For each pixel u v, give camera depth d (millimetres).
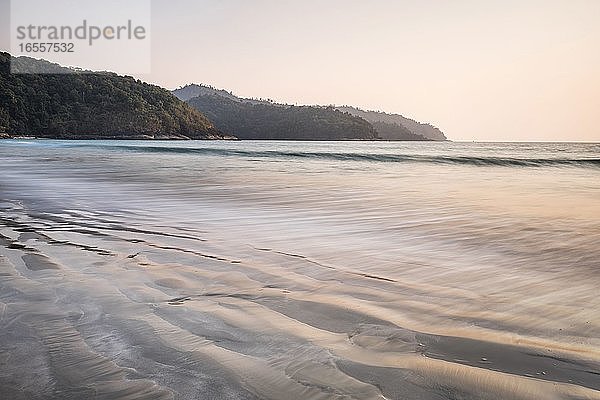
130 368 2047
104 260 4062
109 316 2693
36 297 3041
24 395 1817
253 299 3033
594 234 5367
